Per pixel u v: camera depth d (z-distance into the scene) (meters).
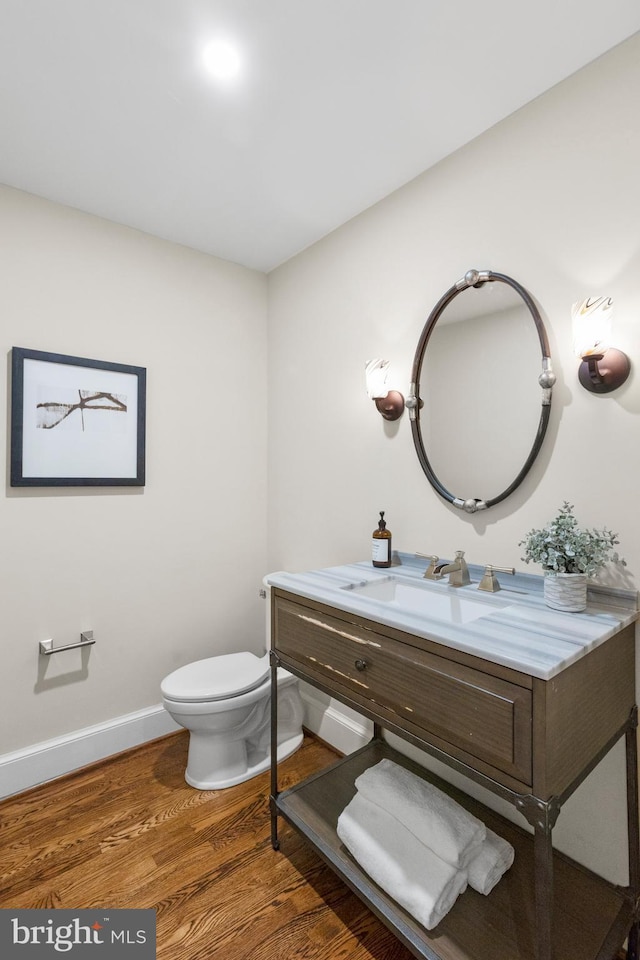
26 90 1.41
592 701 1.05
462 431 1.66
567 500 1.39
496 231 1.57
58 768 2.00
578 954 1.07
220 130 1.59
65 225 2.03
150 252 2.28
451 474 1.70
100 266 2.12
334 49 1.28
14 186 1.90
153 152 1.70
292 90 1.42
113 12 1.17
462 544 1.68
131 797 1.87
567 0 1.15
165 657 2.34
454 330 1.69
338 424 2.21
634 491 1.25
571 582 1.23
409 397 1.81
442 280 1.75
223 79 1.38
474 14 1.18
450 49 1.28
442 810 1.34
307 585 1.57
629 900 1.21
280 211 2.08
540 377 1.42
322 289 2.30
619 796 1.27
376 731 1.95
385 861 1.26
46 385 1.97
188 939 1.29
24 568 1.94
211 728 1.88
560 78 1.39
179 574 2.38
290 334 2.52
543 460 1.44
